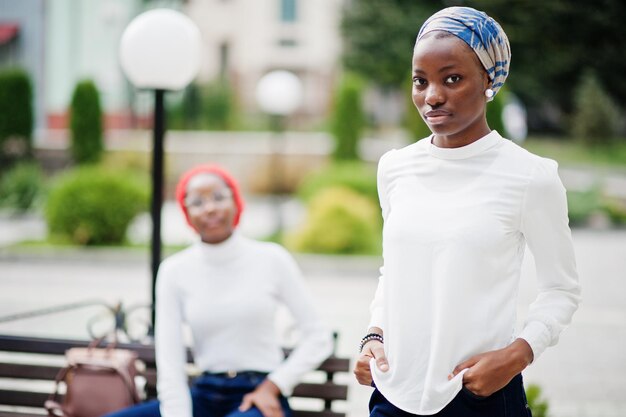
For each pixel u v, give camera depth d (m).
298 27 32.97
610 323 8.66
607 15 25.58
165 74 5.04
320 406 5.70
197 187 3.66
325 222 13.02
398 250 2.40
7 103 18.84
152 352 3.96
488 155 2.38
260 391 3.51
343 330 8.42
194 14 32.84
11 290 10.47
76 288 10.71
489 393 2.29
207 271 3.67
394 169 2.54
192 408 3.58
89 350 3.81
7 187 17.06
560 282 2.39
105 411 3.66
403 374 2.39
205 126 25.30
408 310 2.37
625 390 6.32
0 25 22.66
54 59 22.81
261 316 3.62
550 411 5.73
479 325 2.31
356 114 18.08
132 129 23.84
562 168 21.91
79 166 18.33
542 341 2.32
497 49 2.31
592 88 26.05
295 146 19.86
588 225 16.89
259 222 16.00
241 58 33.09
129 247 13.47
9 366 3.99
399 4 29.89
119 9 22.84
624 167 22.31
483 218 2.31
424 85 2.37
